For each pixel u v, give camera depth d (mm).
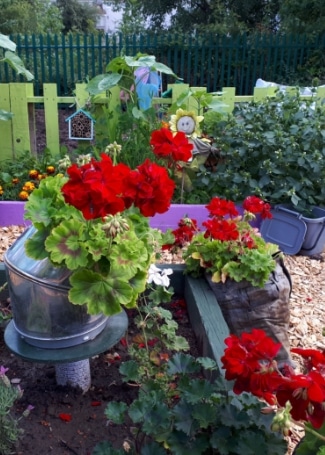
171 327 2291
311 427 1469
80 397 2201
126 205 1908
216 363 2020
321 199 4547
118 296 1786
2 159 5441
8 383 1840
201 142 4707
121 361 2492
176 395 2021
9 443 1784
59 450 1902
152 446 1652
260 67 11305
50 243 1787
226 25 13828
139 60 4918
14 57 5277
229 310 2818
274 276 2893
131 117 4891
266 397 1463
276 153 4496
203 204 4711
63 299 1898
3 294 3021
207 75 11477
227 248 2904
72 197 1678
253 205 3107
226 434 1626
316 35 10953
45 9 16516
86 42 10914
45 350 1997
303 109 4832
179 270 3113
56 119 5473
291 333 3186
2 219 4719
